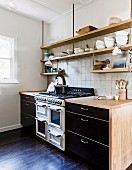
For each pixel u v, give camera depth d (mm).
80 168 2000
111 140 1772
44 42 4125
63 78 3629
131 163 2131
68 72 3523
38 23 4000
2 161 2148
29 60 3846
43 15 3660
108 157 1799
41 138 2984
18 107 3684
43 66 4133
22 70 3717
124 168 1990
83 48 3107
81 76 3227
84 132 2092
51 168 1993
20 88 3701
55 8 3287
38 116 3057
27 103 3447
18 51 3633
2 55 3477
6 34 3408
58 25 3816
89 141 2023
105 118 1824
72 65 3426
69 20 3521
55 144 2566
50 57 3686
